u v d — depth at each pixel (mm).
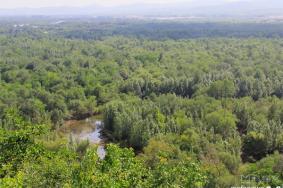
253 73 154375
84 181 28344
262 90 131000
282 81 135750
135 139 96438
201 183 30656
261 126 96062
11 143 33812
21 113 115750
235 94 131875
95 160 30078
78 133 115750
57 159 32469
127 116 105125
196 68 167125
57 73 167875
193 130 92062
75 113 131000
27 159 33188
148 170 32906
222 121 97812
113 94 140250
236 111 109688
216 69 168125
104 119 116875
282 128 96562
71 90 140500
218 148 82812
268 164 73000
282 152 91938
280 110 107250
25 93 134500
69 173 30203
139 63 188125
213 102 115500
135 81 145125
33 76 161500
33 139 35281
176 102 116688
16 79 159250
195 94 130625
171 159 69312
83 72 167375
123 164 30594
